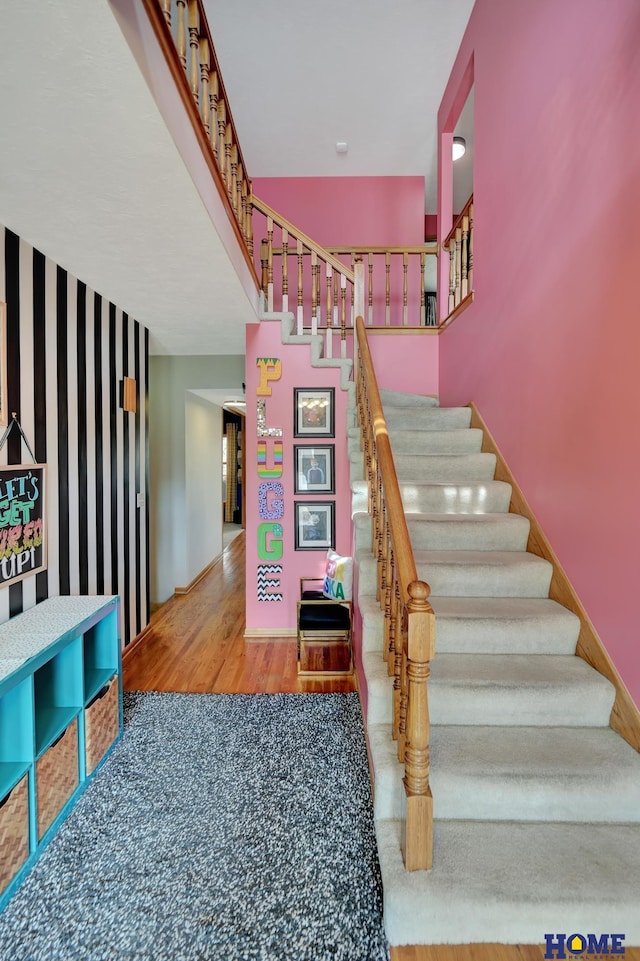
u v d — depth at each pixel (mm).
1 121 1417
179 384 5086
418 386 4336
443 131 4113
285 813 1921
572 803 1561
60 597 2443
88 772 2094
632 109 1667
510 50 2721
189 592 5312
